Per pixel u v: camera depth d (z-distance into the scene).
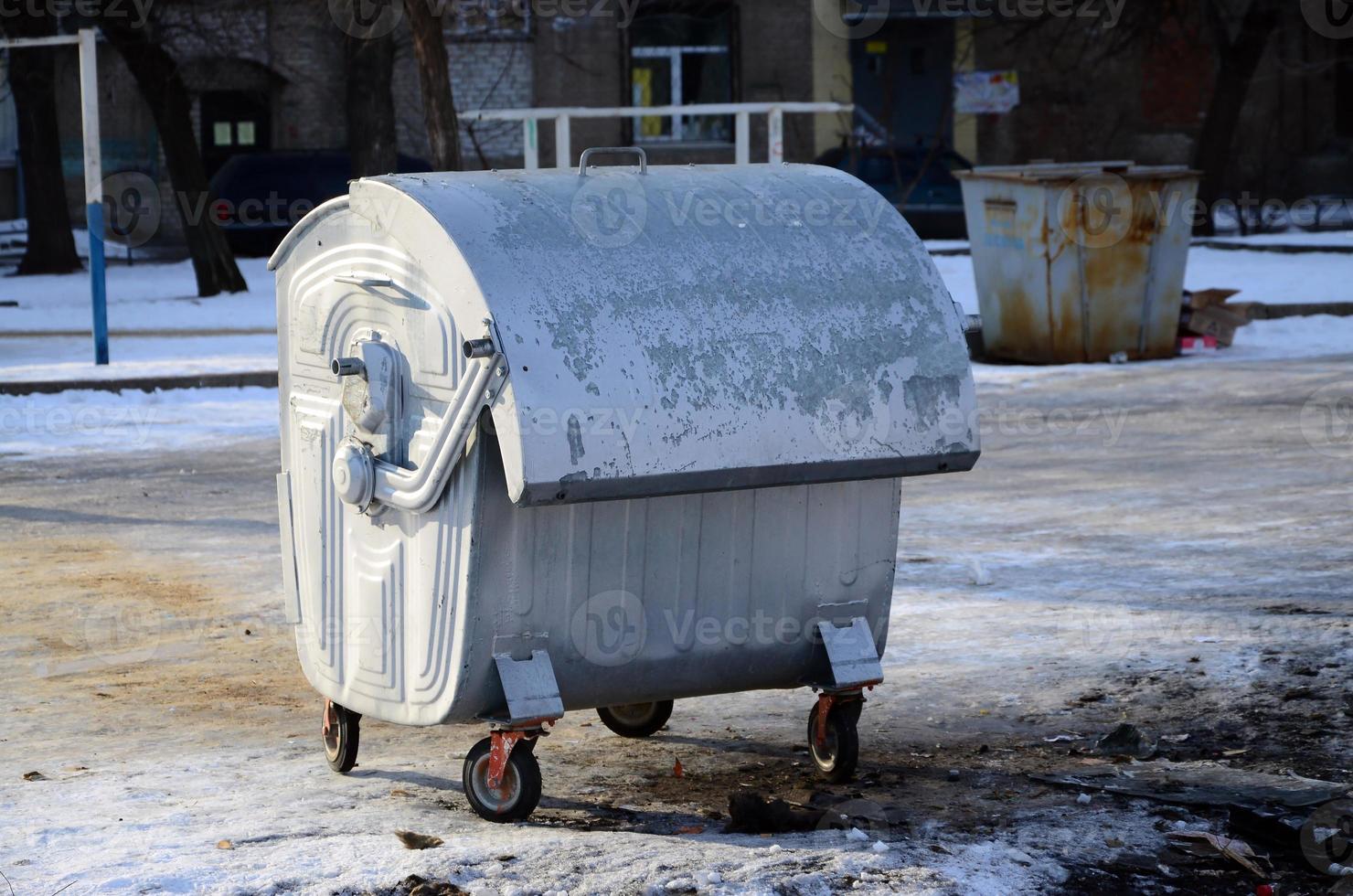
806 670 4.56
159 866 3.69
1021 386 14.10
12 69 28.88
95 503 9.77
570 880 3.60
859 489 4.47
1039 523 8.64
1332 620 6.14
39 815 4.22
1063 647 6.04
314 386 4.49
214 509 9.55
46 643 6.61
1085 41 33.75
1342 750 4.77
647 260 4.10
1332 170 36.66
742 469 4.03
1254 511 8.67
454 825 4.12
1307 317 18.20
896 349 4.29
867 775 4.63
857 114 35.25
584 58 34.41
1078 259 15.20
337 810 4.26
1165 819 4.21
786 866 3.72
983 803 4.34
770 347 4.12
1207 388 13.65
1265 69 36.53
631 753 4.96
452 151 17.55
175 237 34.94
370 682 4.40
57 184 29.33
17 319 21.73
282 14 33.12
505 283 3.88
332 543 4.47
